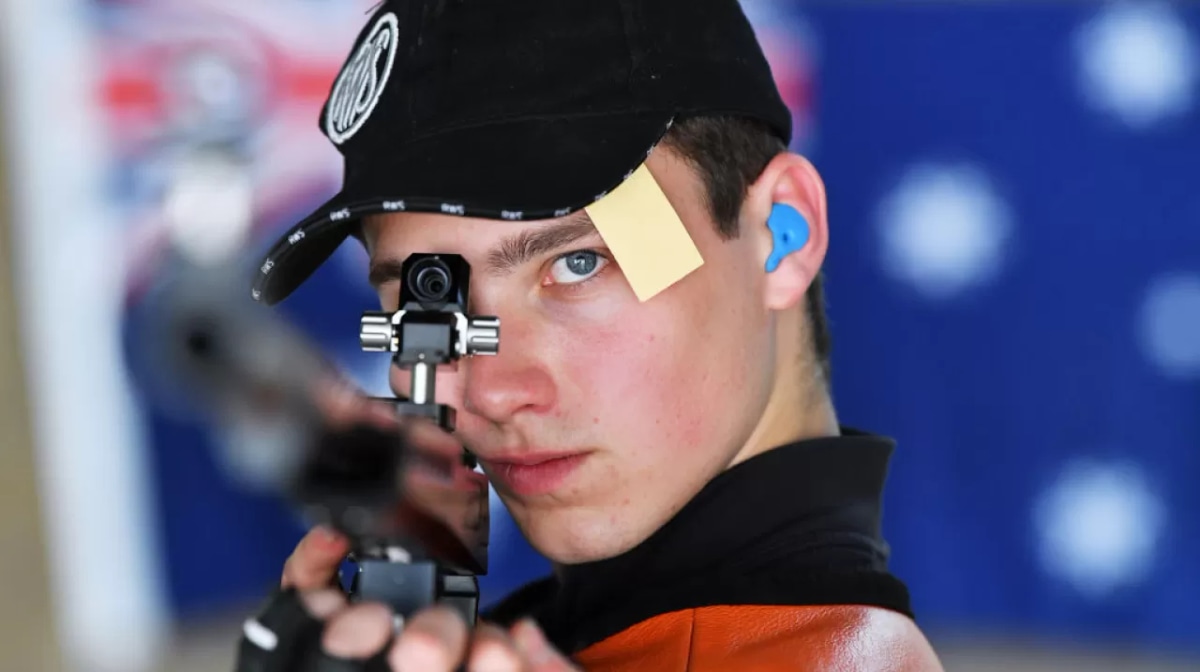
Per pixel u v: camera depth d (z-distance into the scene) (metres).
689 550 3.31
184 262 1.49
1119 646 8.85
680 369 3.27
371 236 3.47
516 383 3.17
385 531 1.93
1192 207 8.67
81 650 8.98
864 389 8.88
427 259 2.57
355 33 8.73
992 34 8.72
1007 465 8.86
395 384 3.39
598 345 3.20
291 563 2.69
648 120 3.15
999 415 8.84
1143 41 8.64
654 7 3.27
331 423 1.70
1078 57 8.68
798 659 2.83
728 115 3.41
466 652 1.96
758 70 3.56
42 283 8.77
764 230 3.55
